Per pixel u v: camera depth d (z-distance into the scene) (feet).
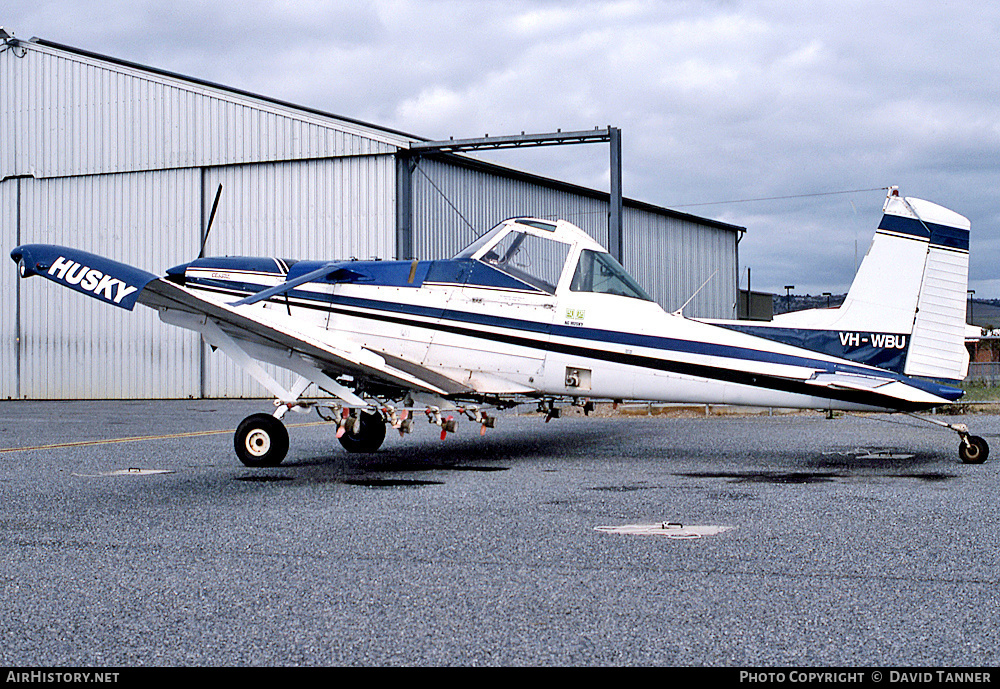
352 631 10.80
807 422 43.75
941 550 14.57
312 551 14.92
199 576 13.34
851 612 11.29
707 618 11.13
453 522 17.31
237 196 74.23
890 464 26.14
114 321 77.77
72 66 79.10
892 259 26.50
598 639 10.42
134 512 18.69
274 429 26.22
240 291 31.30
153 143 76.54
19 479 23.91
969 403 48.83
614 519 17.47
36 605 11.95
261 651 10.16
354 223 70.28
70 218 79.15
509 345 28.27
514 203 79.05
